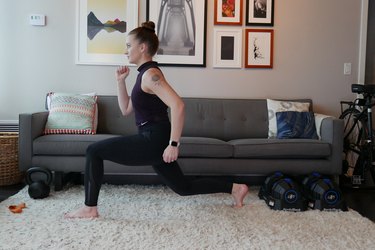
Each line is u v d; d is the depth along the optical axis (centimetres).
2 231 207
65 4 367
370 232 217
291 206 256
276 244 197
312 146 298
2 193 294
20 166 288
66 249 186
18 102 370
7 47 366
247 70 388
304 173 301
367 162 337
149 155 215
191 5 378
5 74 367
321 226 227
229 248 191
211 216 241
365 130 342
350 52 396
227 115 361
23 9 364
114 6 371
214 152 292
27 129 287
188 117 356
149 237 204
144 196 285
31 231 208
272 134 352
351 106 378
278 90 391
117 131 351
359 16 395
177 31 378
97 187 228
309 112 346
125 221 228
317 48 392
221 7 381
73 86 373
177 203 269
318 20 391
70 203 261
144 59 214
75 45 370
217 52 383
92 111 333
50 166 289
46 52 369
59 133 314
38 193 268
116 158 218
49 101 337
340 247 194
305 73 392
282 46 389
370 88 342
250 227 222
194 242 198
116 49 374
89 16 370
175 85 382
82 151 287
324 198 259
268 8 385
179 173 233
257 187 323
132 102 217
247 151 294
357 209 272
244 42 386
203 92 385
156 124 215
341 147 301
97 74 374
